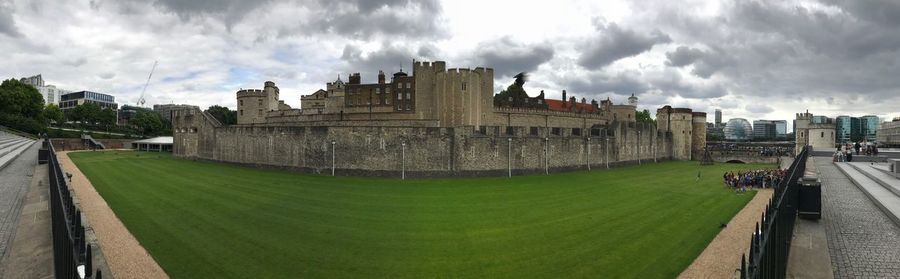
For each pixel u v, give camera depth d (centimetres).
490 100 7775
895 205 2002
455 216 2833
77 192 3547
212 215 2748
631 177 5309
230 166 6194
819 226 1778
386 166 5019
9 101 9962
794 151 8275
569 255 2008
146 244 2106
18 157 4991
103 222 2522
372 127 5038
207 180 4488
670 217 2819
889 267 1315
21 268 1420
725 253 2019
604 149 6675
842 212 2041
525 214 2909
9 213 2111
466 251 2066
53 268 1416
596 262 1912
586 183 4625
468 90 7350
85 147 9819
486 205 3244
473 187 4222
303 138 5372
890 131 14712
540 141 5578
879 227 1753
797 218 1912
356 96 9675
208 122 6981
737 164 7969
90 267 739
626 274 1767
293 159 5475
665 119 9275
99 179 4400
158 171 5309
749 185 4316
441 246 2145
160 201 3209
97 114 13938
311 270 1789
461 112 7312
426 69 7850
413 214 2884
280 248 2073
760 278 829
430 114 7825
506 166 5281
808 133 8525
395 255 1998
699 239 2270
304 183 4350
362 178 4866
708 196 3734
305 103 11588
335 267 1828
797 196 1908
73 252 868
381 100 9462
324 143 5206
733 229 2484
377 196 3609
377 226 2531
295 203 3212
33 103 10794
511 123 8500
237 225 2495
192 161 6962
